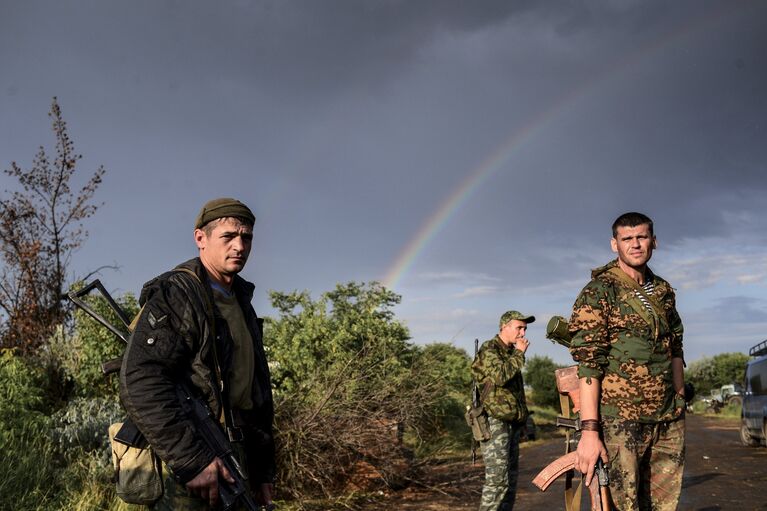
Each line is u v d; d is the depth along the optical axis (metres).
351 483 8.09
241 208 2.93
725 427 24.95
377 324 11.43
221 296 2.90
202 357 2.68
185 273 2.77
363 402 8.31
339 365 8.89
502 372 5.90
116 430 2.74
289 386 9.77
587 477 3.77
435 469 9.51
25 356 9.77
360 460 8.34
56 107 11.88
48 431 6.99
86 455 6.84
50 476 6.32
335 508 7.39
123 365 2.54
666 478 3.85
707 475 10.22
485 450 5.97
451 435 13.16
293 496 7.54
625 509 3.73
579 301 3.88
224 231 2.88
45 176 11.73
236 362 2.87
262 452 3.06
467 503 7.77
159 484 2.61
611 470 3.76
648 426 3.78
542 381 39.22
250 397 2.96
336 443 7.80
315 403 8.04
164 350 2.55
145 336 2.56
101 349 8.80
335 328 11.16
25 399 7.10
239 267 2.92
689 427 25.05
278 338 10.67
